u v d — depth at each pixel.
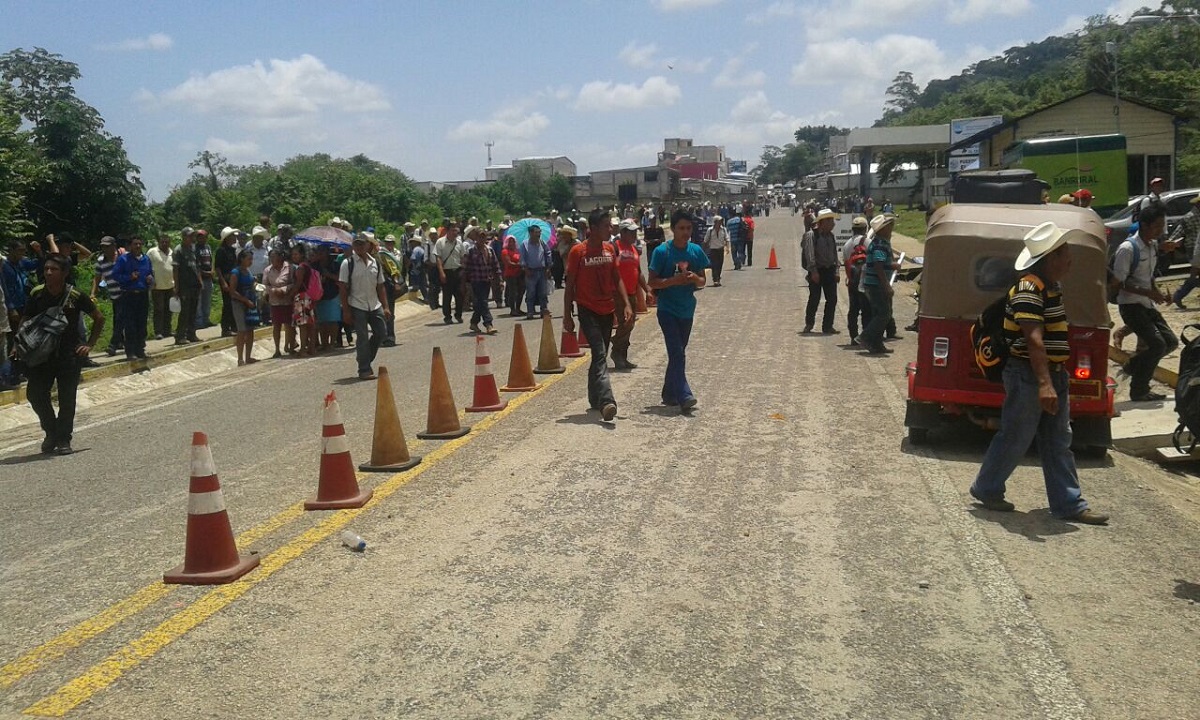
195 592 5.49
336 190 58.19
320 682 4.37
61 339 9.62
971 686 4.28
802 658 4.55
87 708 4.16
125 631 4.97
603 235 9.90
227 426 10.72
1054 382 6.59
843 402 10.67
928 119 84.62
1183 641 4.73
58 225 33.69
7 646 4.87
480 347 10.62
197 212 52.16
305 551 6.09
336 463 7.08
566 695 4.22
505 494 7.27
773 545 6.08
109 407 12.55
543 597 5.30
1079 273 8.12
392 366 14.77
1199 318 14.59
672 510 6.82
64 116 33.88
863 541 6.16
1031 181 14.32
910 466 7.99
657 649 4.66
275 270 16.55
